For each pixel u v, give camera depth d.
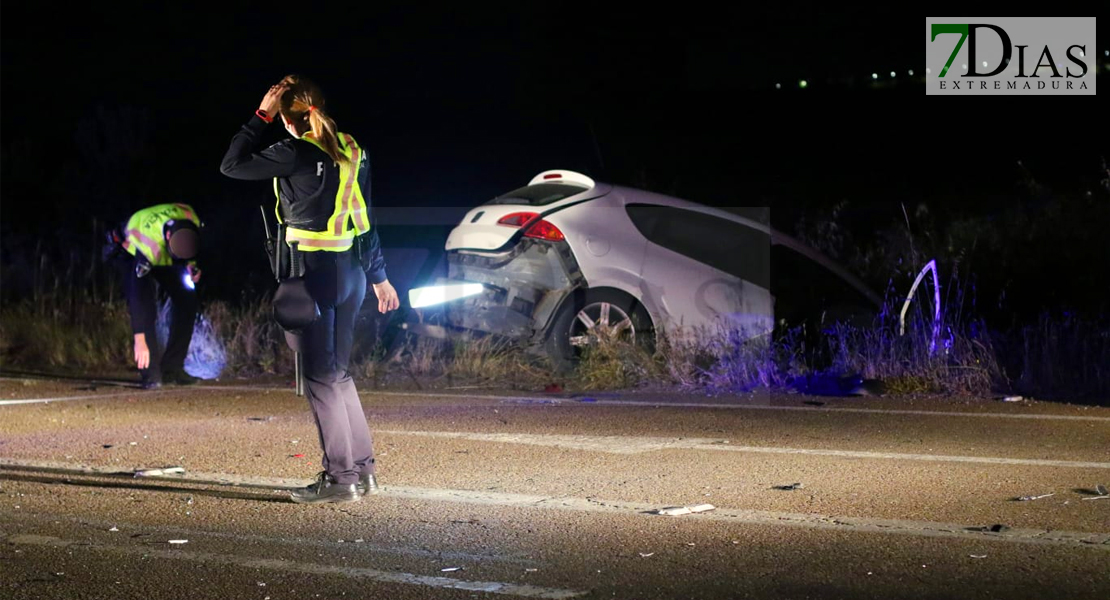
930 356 12.64
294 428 10.52
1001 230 17.61
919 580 5.88
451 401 12.05
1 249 22.48
